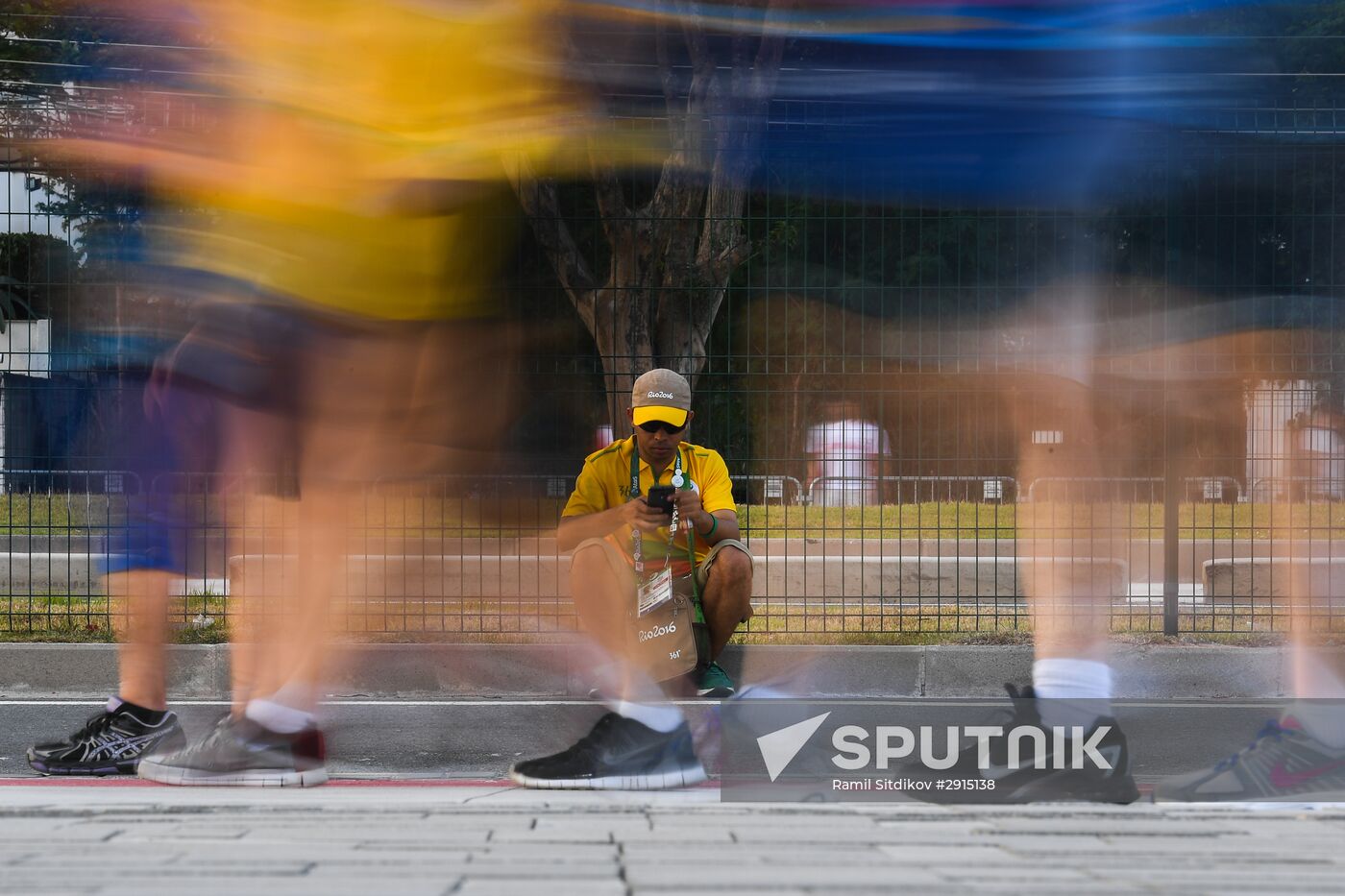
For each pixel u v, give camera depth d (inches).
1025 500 367.9
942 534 414.3
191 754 196.9
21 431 379.2
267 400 221.3
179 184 303.1
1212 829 121.9
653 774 193.0
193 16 297.6
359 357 231.3
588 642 327.9
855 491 397.7
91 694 326.0
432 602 372.5
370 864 99.7
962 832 118.6
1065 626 173.3
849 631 360.2
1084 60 246.5
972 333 377.7
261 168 252.8
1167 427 358.3
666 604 238.8
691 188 402.3
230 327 223.1
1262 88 344.2
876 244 388.5
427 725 287.9
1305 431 387.9
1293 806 152.4
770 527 402.3
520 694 333.7
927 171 361.7
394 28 268.2
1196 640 351.3
